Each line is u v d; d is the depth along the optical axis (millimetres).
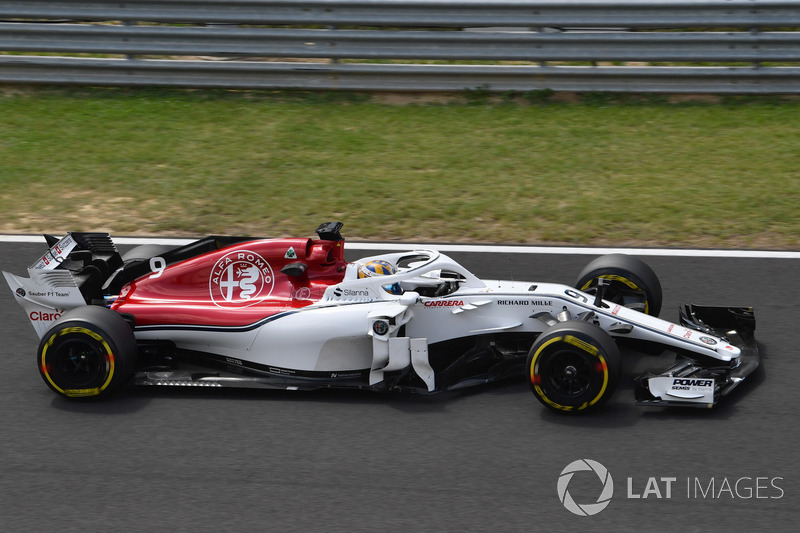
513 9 43000
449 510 16844
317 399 21484
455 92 45125
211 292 23141
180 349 22922
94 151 39656
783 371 22094
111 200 35188
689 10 42000
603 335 19750
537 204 34375
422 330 22312
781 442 18875
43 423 20297
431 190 35750
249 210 34094
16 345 24562
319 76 45156
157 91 45812
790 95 43719
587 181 36281
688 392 19859
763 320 25234
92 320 20859
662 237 31469
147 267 24109
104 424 20250
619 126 41406
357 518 16641
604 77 44094
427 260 23203
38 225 33125
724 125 41188
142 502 17219
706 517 16516
